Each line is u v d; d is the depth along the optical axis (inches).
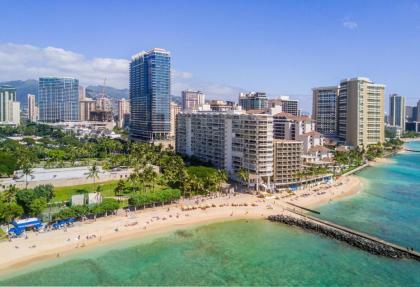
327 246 5831.7
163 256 5428.2
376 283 4603.8
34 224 6220.5
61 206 7421.3
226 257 5413.4
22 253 5369.1
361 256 5418.3
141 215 7268.7
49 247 5615.2
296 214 7598.4
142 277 4746.6
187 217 7268.7
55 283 4554.6
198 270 4968.0
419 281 4640.8
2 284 4503.0
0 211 6156.5
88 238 6018.7
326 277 4773.6
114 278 4709.6
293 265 5132.9
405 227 6727.4
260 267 5068.9
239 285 4562.0
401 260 5236.2
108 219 6963.6
